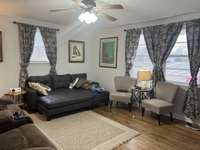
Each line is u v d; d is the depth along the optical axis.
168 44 3.83
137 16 3.79
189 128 3.36
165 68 4.11
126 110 4.39
